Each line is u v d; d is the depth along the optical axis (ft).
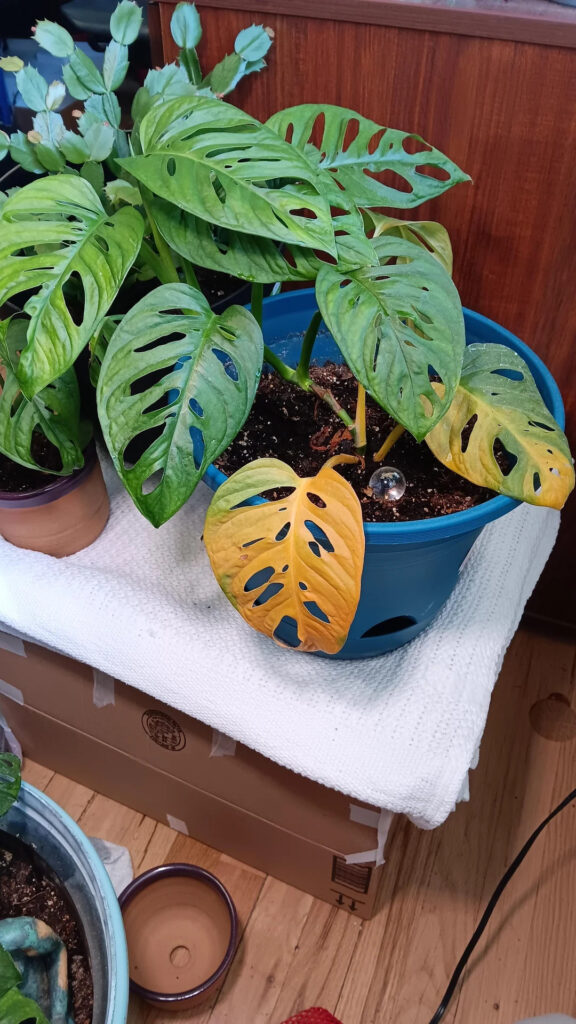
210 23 2.52
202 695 2.37
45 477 2.53
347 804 2.47
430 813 2.20
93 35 3.08
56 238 1.66
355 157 2.23
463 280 2.83
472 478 1.92
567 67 2.18
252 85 2.60
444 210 2.66
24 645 2.80
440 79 2.34
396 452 2.30
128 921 3.06
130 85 2.98
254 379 1.78
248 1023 2.96
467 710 2.24
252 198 1.63
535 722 3.81
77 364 2.65
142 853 3.41
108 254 1.65
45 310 1.56
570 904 3.25
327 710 2.27
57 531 2.61
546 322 2.82
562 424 2.06
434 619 2.48
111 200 2.22
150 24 2.63
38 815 2.48
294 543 1.81
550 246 2.61
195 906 3.11
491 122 2.39
